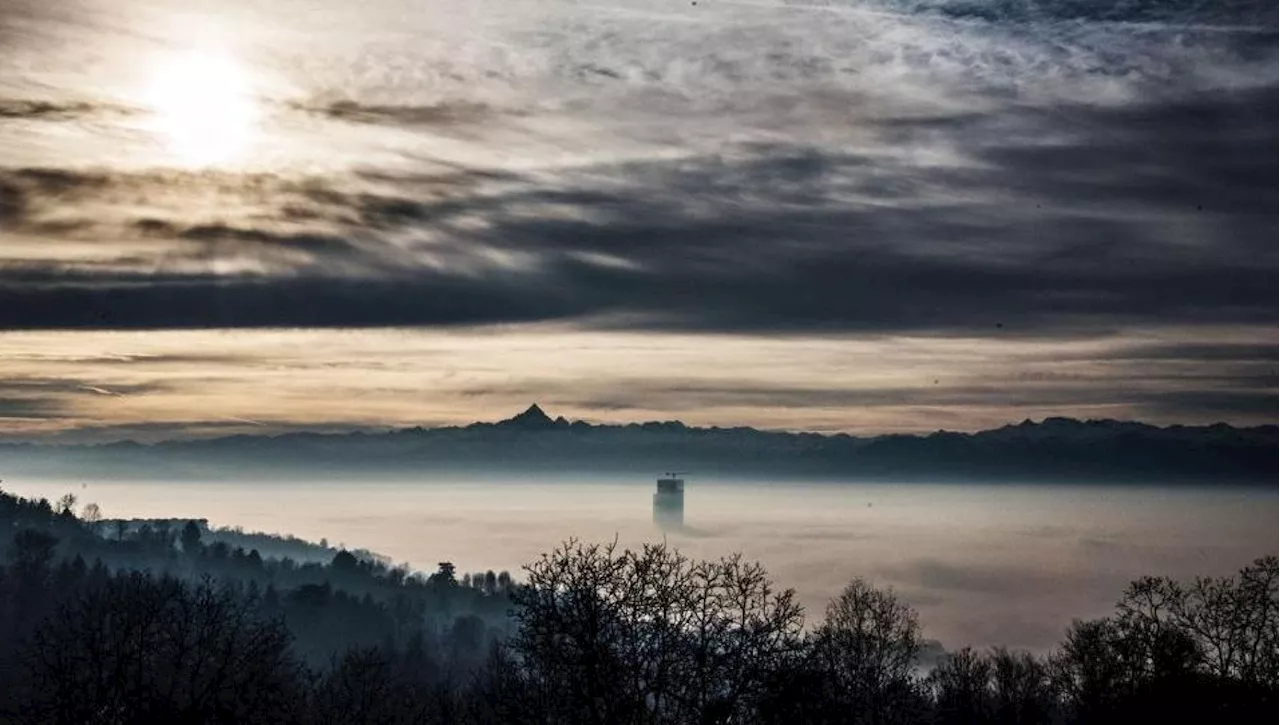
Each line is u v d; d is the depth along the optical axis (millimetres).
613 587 39125
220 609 53344
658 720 38906
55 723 43781
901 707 54312
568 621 38375
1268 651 55188
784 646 39625
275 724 46062
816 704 40531
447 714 47188
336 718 55062
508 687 39375
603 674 37969
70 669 44375
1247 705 53000
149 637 47219
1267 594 56625
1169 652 55531
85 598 124688
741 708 38688
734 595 40031
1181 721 53250
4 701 50031
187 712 43188
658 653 38938
